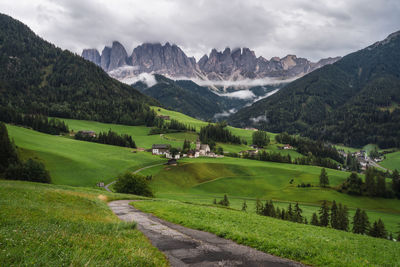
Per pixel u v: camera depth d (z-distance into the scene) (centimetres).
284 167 17875
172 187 13162
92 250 1305
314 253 1769
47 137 17612
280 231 2473
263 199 12506
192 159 18275
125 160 15612
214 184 14150
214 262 1517
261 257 1673
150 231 2244
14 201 2350
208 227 2412
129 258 1283
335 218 8231
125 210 3556
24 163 9112
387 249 2295
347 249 2036
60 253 1172
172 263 1450
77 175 11625
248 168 16800
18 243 1184
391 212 11900
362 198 13350
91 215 2592
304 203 12169
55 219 1933
